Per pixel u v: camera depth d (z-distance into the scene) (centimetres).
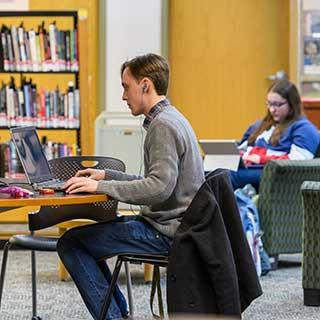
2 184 572
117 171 612
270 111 966
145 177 549
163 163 536
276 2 1340
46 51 1046
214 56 1355
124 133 995
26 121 1061
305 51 1288
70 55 1046
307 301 755
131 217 579
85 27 1036
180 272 510
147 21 1311
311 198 742
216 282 507
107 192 525
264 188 902
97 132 1002
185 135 550
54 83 1074
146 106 565
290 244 912
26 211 1035
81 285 543
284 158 942
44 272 894
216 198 527
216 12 1348
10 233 1000
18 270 904
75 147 1058
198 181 559
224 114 1362
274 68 1348
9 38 1046
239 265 536
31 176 570
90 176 592
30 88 1059
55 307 743
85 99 1051
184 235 513
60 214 666
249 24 1345
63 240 554
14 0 1294
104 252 548
